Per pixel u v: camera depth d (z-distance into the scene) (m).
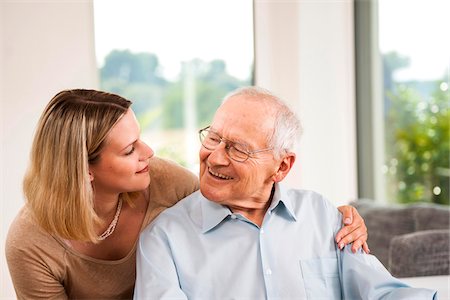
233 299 1.54
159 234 1.58
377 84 3.79
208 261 1.56
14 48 3.22
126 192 1.67
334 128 3.69
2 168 3.20
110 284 1.71
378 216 2.81
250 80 3.95
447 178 3.33
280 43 3.68
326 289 1.61
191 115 4.93
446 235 2.30
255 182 1.53
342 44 3.72
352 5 3.75
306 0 3.56
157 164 1.81
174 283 1.50
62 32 3.30
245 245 1.58
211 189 1.53
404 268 2.29
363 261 1.60
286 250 1.60
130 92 4.60
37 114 3.26
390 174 3.74
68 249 1.65
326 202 1.71
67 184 1.53
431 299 1.46
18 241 1.63
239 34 3.94
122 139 1.54
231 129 1.51
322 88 3.64
